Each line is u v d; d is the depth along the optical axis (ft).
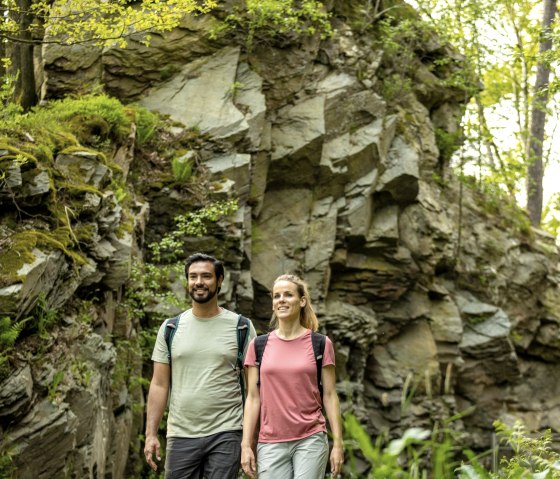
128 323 31.22
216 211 38.45
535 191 69.31
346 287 47.78
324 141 46.21
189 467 16.55
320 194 46.21
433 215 50.34
